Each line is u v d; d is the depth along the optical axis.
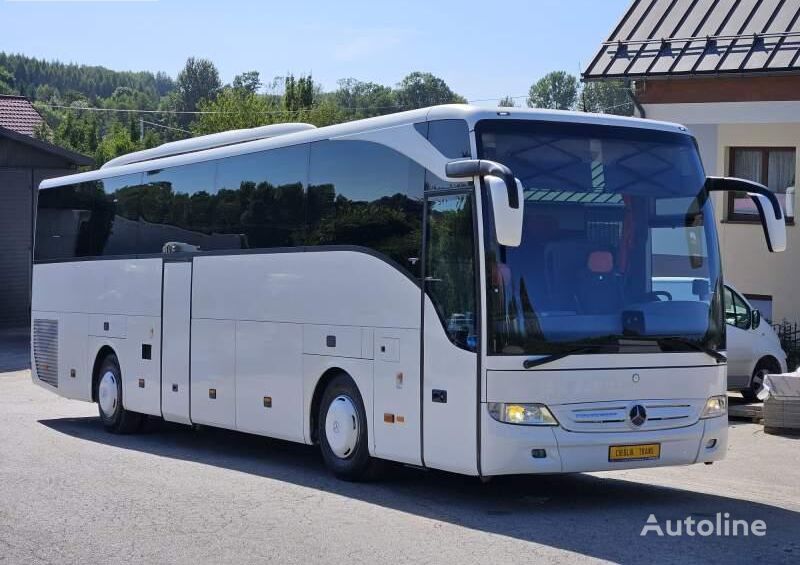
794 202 20.86
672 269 10.15
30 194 32.41
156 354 14.77
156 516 9.71
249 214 13.00
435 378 9.98
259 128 13.77
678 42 20.94
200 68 169.50
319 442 11.83
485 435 9.43
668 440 9.84
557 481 11.61
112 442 14.91
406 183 10.54
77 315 16.78
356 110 135.12
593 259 9.80
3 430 16.09
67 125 76.62
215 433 16.03
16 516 9.78
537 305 9.52
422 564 7.97
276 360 12.35
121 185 15.94
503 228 8.70
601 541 8.65
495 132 9.82
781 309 21.03
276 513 9.80
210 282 13.64
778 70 19.52
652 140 10.34
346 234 11.30
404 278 10.43
